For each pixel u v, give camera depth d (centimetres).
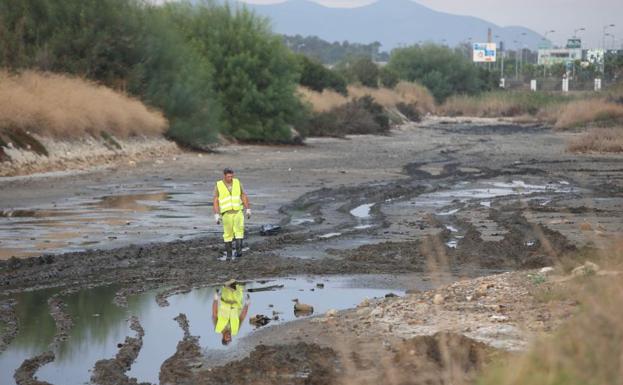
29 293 2566
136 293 2572
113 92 8044
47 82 7188
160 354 1905
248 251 3350
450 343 1728
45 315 2286
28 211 4391
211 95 9919
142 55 8888
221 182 3203
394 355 1752
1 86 6512
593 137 10069
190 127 8800
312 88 15125
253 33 11025
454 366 1527
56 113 6662
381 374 1609
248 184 5912
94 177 6066
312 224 4125
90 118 7150
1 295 2533
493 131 14975
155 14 9394
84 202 4791
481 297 2223
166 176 6319
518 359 1392
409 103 19450
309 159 8300
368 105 14450
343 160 8225
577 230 3825
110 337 2052
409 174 6912
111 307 2378
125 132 7625
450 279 2767
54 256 3142
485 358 1634
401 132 14350
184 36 10669
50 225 3938
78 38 8362
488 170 7300
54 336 2059
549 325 1848
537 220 4206
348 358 1736
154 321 2219
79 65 8281
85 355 1892
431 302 2225
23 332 2097
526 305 2091
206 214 4403
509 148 10344
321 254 3291
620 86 16512
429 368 1599
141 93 8762
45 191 5228
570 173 7050
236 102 10594
